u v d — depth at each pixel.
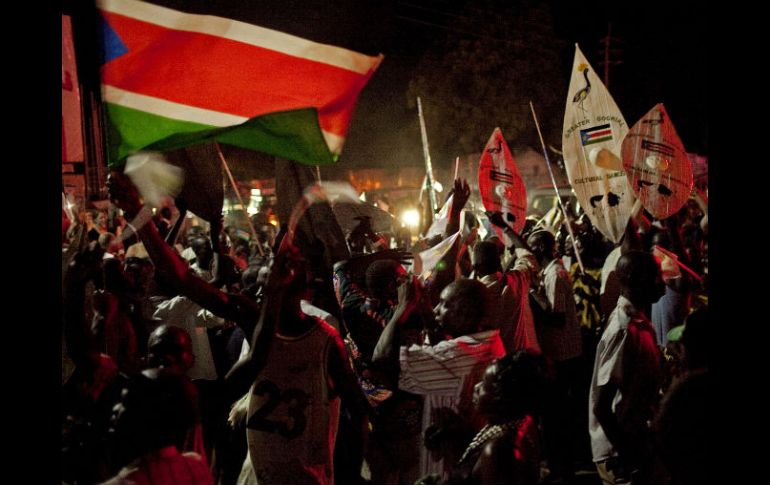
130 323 4.88
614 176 6.43
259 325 3.70
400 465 4.39
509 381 2.96
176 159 4.62
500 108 27.89
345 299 5.07
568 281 6.49
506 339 5.75
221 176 4.78
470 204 9.62
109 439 2.98
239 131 3.94
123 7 3.82
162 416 2.82
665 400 3.37
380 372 4.19
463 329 3.80
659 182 6.16
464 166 28.19
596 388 4.23
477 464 2.91
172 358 3.77
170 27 3.85
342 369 3.97
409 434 4.36
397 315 4.00
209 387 5.95
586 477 6.76
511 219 7.29
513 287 5.77
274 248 5.51
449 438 3.70
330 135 4.04
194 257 7.90
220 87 3.92
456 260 5.09
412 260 5.39
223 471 5.65
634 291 4.16
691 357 3.43
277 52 3.95
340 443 4.74
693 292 6.68
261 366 3.71
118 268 4.93
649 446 4.06
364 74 4.02
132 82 3.84
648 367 4.12
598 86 6.50
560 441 6.40
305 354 3.89
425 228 7.97
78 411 3.71
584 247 7.88
